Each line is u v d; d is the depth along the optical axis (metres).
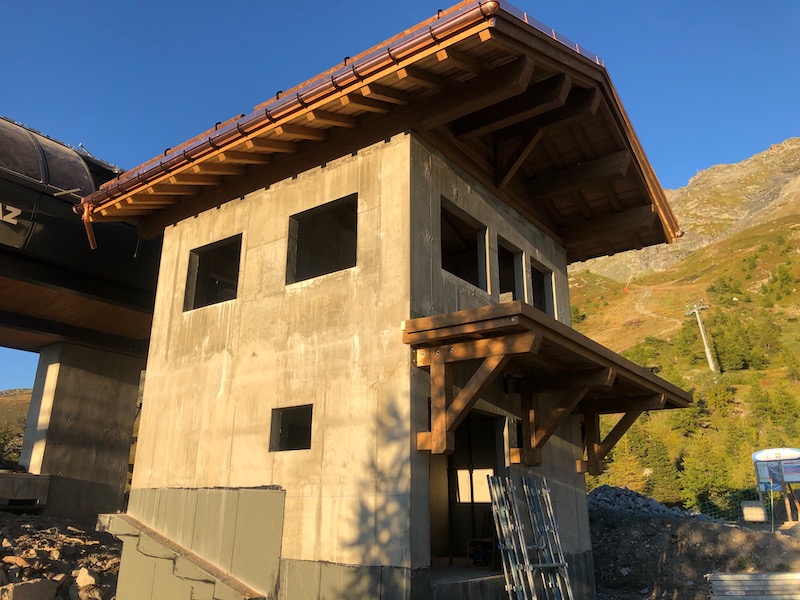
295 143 8.60
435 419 6.44
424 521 6.36
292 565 6.94
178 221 10.34
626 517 16.03
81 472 13.87
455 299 7.77
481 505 9.81
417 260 7.17
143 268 13.57
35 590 8.67
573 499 10.02
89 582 9.14
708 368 57.12
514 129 8.89
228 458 8.11
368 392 6.95
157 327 9.93
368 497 6.57
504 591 7.30
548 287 10.99
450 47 6.27
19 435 23.67
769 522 22.61
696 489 31.12
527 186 10.36
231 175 9.50
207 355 8.94
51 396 13.78
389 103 7.57
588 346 7.11
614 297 106.12
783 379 49.38
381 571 6.21
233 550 7.58
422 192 7.53
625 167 9.59
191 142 8.71
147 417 9.45
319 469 7.10
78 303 13.16
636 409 9.99
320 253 10.55
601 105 8.59
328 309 7.66
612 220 11.12
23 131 13.02
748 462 34.53
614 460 36.59
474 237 10.66
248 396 8.19
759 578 10.11
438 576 7.12
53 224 12.04
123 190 9.62
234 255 12.20
